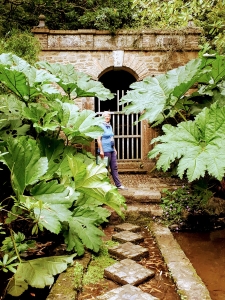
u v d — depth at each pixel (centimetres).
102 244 445
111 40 909
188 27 898
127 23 988
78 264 361
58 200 346
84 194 443
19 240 378
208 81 470
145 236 490
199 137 354
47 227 326
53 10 1188
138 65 913
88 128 458
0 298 315
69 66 622
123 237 459
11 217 353
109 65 912
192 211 552
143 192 617
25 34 890
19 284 316
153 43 909
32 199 339
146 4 652
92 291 321
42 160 362
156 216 546
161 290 321
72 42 905
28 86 474
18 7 1173
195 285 316
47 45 902
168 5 627
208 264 403
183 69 448
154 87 451
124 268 356
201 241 489
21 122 516
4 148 376
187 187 625
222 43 711
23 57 848
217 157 324
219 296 322
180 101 477
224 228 553
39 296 330
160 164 344
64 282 326
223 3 607
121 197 400
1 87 659
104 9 950
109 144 650
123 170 918
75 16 1156
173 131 362
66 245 420
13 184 350
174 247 422
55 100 496
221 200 569
